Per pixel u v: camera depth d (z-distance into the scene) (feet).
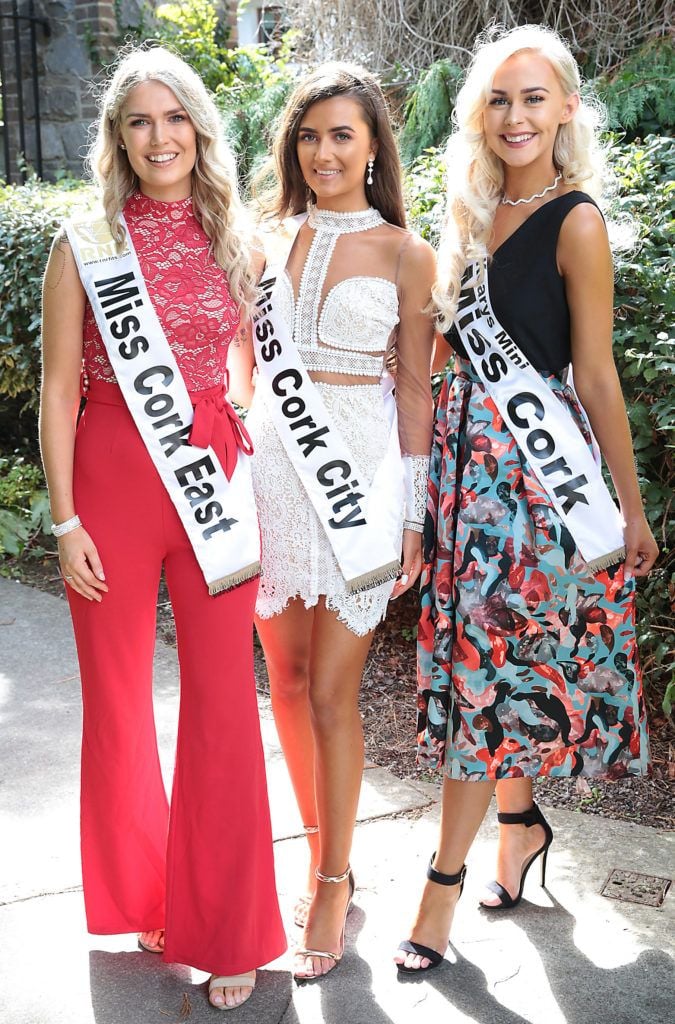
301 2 16.83
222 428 6.35
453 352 7.22
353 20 15.99
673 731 9.18
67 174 20.39
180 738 6.36
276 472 6.66
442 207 9.18
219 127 6.23
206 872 6.27
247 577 6.33
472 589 6.47
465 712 6.57
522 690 6.56
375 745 9.41
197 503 6.22
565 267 6.22
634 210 9.82
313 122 6.38
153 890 6.68
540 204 6.36
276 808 8.35
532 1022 6.08
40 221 14.05
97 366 6.24
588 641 6.54
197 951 6.34
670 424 8.95
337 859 6.64
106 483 6.16
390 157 6.64
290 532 6.61
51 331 6.13
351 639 6.60
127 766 6.42
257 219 7.03
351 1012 6.21
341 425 6.55
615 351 9.20
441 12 15.21
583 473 6.38
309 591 6.58
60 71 21.16
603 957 6.61
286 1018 6.18
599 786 8.61
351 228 6.62
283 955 6.79
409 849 7.81
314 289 6.56
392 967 6.60
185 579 6.31
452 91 13.82
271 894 6.48
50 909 7.14
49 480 6.13
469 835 6.62
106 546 6.16
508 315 6.37
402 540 6.72
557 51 6.18
